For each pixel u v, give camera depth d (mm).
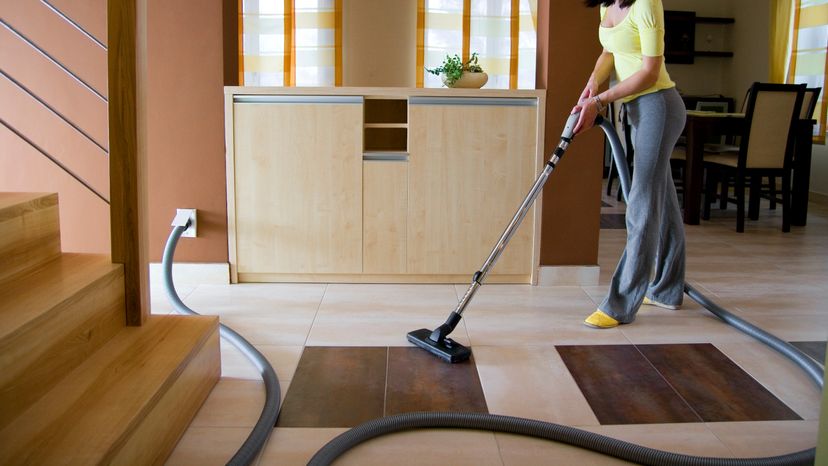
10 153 3312
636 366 2508
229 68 3398
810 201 6543
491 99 3365
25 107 3291
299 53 3846
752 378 2418
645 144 2814
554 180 3439
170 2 3275
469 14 3822
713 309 3031
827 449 1460
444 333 2584
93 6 3250
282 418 2082
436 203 3426
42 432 1559
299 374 2385
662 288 3166
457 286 3461
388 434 1994
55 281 1965
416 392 2270
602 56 3055
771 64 6926
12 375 1589
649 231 2852
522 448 1940
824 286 3605
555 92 3379
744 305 3262
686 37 7652
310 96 3336
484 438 1988
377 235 3439
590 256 3510
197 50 3303
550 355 2594
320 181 3396
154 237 3412
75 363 1892
